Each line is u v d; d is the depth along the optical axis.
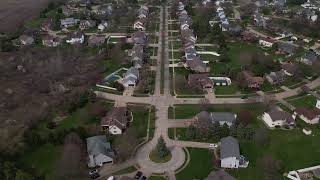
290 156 115.19
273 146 120.12
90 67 182.50
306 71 175.25
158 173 108.25
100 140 118.50
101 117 137.50
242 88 158.50
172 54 198.00
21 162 113.25
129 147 118.69
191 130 124.12
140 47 196.88
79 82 165.88
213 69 178.62
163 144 114.19
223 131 124.00
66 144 118.06
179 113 140.75
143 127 131.62
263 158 113.56
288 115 131.75
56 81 167.88
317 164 111.62
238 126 123.81
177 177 106.56
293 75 170.12
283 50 199.88
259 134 121.81
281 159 113.62
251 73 169.12
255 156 115.19
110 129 127.00
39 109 143.50
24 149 117.88
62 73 176.12
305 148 119.25
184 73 174.75
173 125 132.88
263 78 165.62
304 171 108.19
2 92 157.62
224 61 187.12
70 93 154.38
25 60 190.62
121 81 166.62
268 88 160.38
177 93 156.62
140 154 116.94
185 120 135.88
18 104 148.25
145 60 189.12
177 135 126.62
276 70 174.75
